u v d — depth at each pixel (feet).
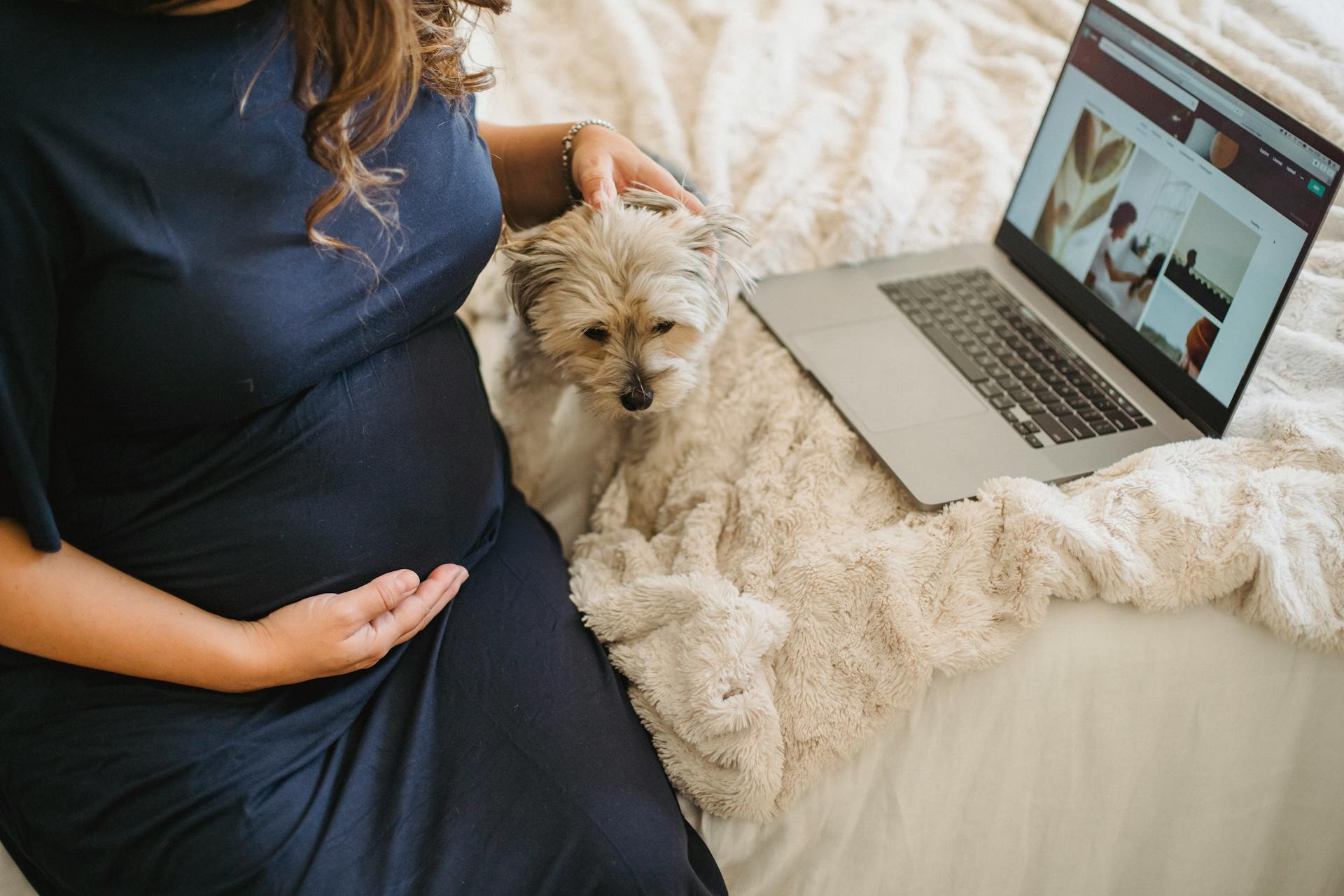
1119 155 5.17
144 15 2.93
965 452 4.75
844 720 4.05
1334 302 5.09
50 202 2.82
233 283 3.08
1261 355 4.39
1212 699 4.11
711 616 4.07
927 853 4.07
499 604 4.16
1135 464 4.56
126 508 3.34
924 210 6.22
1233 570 4.02
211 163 3.07
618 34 6.97
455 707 3.77
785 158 6.34
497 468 4.45
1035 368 5.21
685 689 4.00
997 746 4.08
